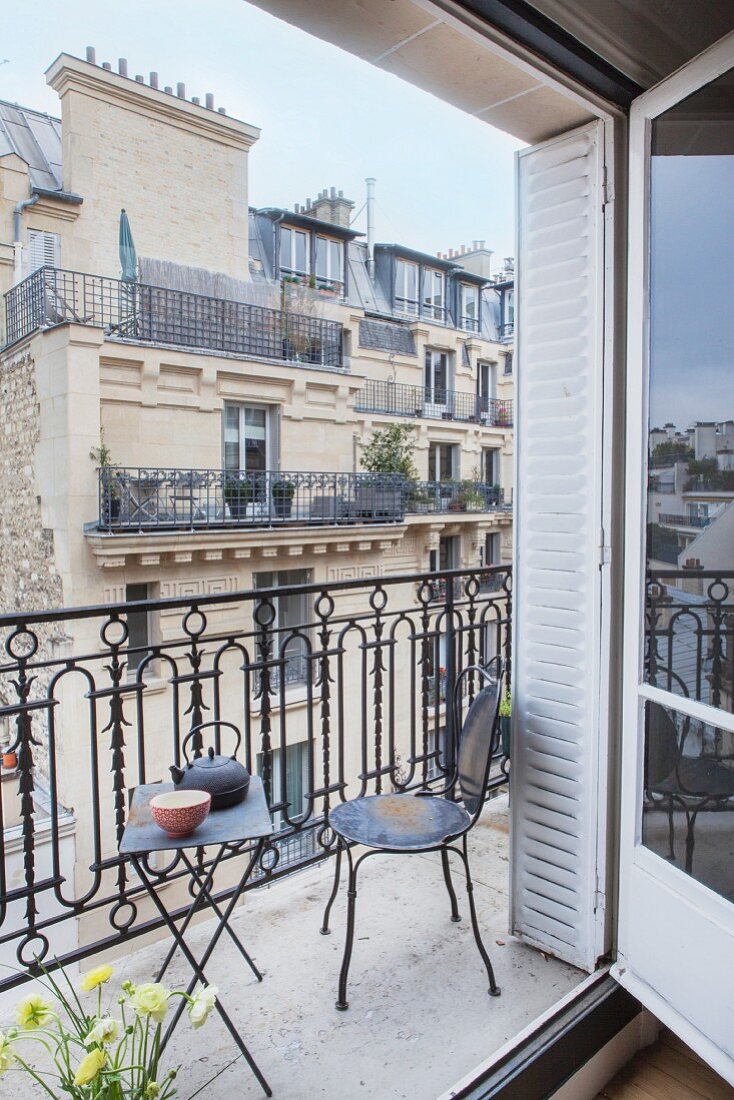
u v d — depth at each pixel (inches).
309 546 407.8
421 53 61.1
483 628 119.3
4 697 415.5
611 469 71.1
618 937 72.4
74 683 333.1
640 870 68.8
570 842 76.8
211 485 398.3
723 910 59.5
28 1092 61.8
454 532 585.9
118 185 439.8
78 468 346.6
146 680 350.0
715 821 61.2
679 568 65.1
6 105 466.0
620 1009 71.4
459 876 98.5
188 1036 68.6
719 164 60.6
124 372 368.2
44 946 73.8
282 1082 62.8
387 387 596.7
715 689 61.5
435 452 647.1
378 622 103.7
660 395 67.1
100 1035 47.3
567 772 76.5
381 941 83.4
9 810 302.7
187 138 465.4
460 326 756.0
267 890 95.4
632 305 68.7
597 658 72.9
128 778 334.6
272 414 442.0
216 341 422.0
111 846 322.0
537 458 77.4
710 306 61.8
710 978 60.4
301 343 453.7
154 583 363.6
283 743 93.4
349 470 477.4
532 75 62.8
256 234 614.2
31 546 393.4
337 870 84.6
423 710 112.4
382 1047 66.7
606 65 64.2
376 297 681.6
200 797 63.5
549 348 75.7
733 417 59.9
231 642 85.7
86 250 430.3
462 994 73.8
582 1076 67.4
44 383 362.0
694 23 65.9
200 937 84.1
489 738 73.2
